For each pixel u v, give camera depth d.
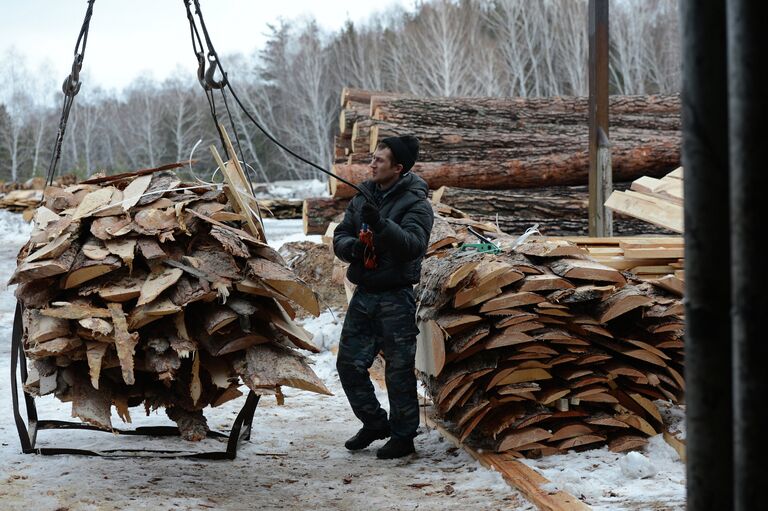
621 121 12.43
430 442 5.31
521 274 4.68
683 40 1.70
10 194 23.92
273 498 4.10
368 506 3.97
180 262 4.31
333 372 7.62
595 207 9.05
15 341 4.80
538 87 54.12
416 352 5.30
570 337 4.70
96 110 71.12
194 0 4.76
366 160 11.61
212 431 5.45
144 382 4.61
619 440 4.80
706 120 1.66
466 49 56.50
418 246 4.72
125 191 4.70
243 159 4.92
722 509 1.67
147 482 4.29
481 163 10.96
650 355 4.76
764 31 1.49
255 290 4.29
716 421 1.67
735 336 1.54
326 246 10.09
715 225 1.66
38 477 4.29
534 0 57.88
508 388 4.68
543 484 4.11
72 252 4.25
